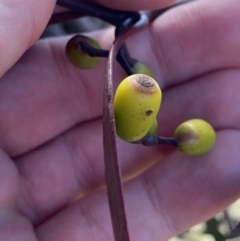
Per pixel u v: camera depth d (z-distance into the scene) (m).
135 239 0.10
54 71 0.10
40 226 0.10
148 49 0.11
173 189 0.10
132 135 0.06
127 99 0.06
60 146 0.11
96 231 0.10
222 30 0.10
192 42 0.10
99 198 0.10
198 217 0.10
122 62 0.08
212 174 0.09
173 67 0.11
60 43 0.11
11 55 0.08
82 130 0.11
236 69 0.10
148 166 0.11
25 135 0.10
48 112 0.11
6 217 0.10
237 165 0.09
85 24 0.14
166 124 0.11
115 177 0.05
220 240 0.12
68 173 0.11
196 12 0.10
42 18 0.08
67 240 0.10
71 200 0.11
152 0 0.09
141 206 0.10
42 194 0.11
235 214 0.15
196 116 0.10
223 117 0.10
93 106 0.11
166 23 0.11
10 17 0.07
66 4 0.08
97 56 0.08
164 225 0.10
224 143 0.10
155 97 0.06
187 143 0.08
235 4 0.10
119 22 0.09
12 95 0.10
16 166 0.10
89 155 0.11
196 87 0.10
